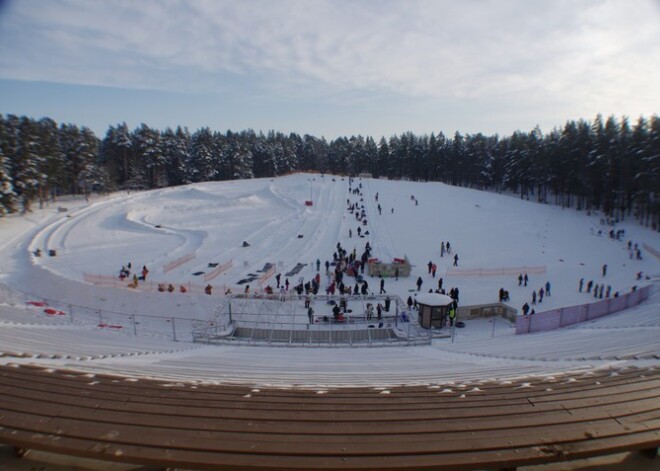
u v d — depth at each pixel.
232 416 3.78
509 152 89.81
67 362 7.49
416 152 116.25
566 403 4.11
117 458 2.98
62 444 3.13
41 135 67.06
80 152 74.38
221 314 21.70
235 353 13.92
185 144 101.69
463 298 26.36
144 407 3.96
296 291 25.89
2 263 34.22
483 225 50.41
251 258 35.50
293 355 13.88
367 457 2.99
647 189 55.00
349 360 12.13
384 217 53.12
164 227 48.50
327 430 3.46
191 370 8.20
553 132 83.75
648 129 61.59
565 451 3.04
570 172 70.75
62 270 31.25
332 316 21.66
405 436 3.34
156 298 23.25
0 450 3.40
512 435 3.34
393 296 22.02
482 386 5.28
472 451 3.06
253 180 87.94
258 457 2.98
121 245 40.69
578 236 46.53
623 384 4.80
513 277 31.58
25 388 4.45
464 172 108.19
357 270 31.47
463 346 16.23
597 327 17.06
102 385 4.63
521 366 8.93
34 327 14.61
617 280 30.91
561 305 25.27
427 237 44.28
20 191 55.69
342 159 131.75
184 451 3.05
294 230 46.12
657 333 12.42
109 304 23.39
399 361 11.65
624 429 3.44
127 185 89.44
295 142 141.88
